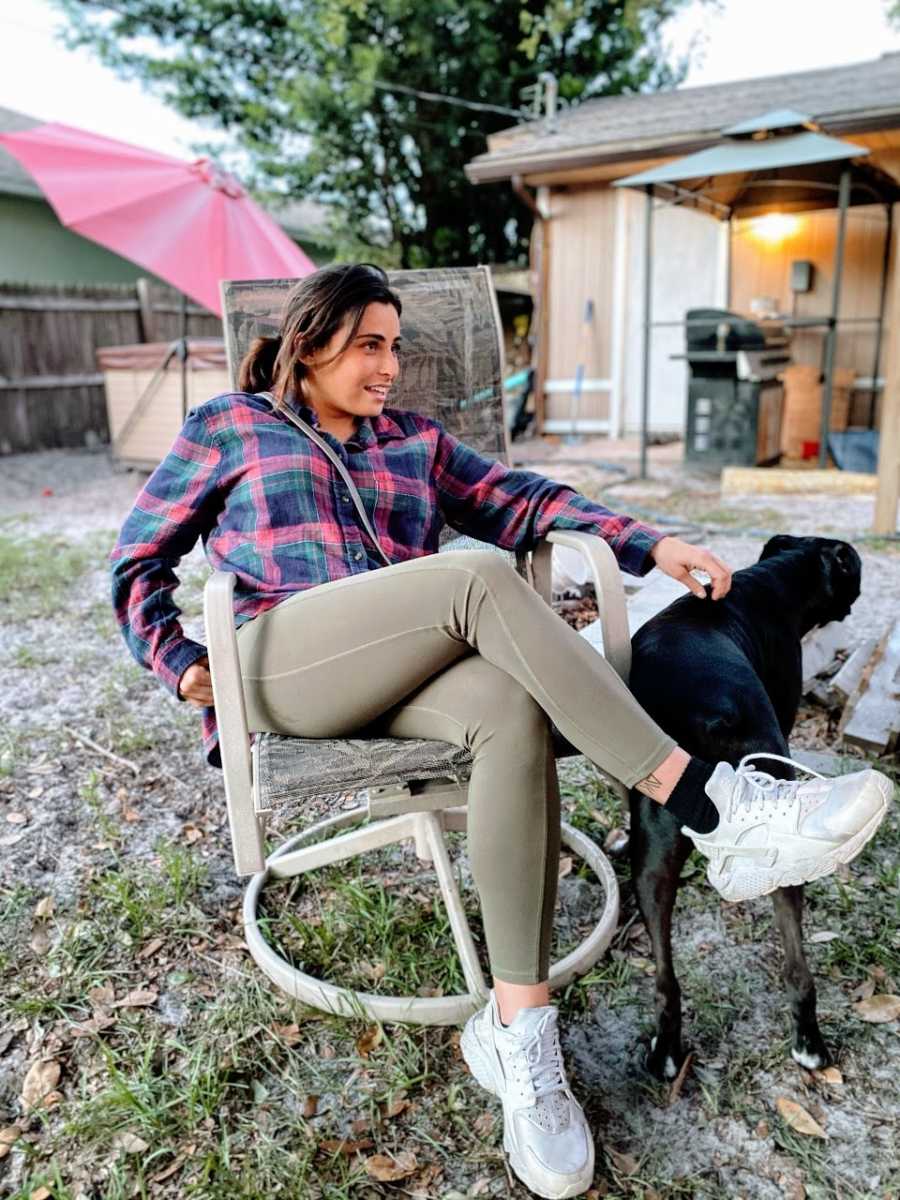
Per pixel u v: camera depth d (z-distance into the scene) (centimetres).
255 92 1528
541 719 137
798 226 871
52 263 1279
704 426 744
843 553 182
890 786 127
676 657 151
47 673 343
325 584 144
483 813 135
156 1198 136
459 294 237
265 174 1520
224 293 206
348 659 139
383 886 209
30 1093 155
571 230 963
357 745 142
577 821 230
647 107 1043
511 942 136
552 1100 134
